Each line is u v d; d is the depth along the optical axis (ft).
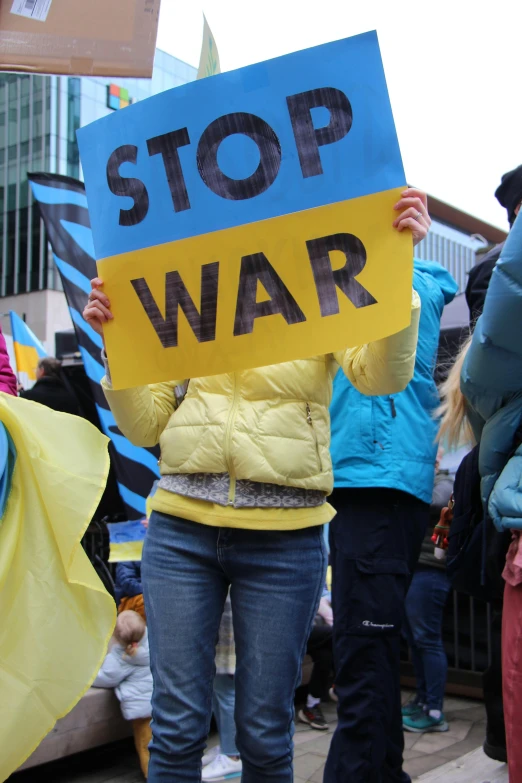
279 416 6.36
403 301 5.74
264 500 6.31
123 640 11.53
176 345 6.45
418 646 13.62
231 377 6.55
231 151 6.24
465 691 15.83
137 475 14.17
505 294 5.83
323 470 6.54
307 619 6.52
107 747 13.17
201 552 6.48
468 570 7.43
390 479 8.18
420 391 8.87
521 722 6.00
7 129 99.45
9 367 7.57
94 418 18.66
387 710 7.93
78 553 6.35
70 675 6.23
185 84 6.36
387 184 5.83
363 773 7.78
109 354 6.69
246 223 6.21
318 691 13.98
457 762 10.88
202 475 6.47
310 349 6.01
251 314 6.21
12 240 98.89
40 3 7.11
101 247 6.73
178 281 6.42
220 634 11.77
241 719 6.37
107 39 7.06
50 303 96.48
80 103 98.53
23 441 6.43
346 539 8.36
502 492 6.25
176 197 6.43
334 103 5.95
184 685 6.30
